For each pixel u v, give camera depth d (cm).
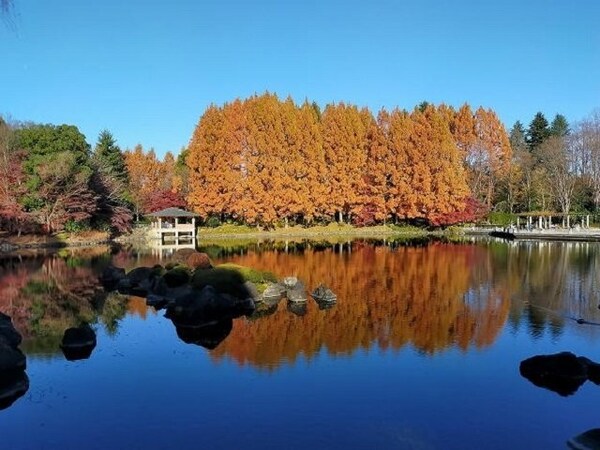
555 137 6431
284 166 5469
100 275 2584
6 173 4091
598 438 823
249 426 907
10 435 884
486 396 1027
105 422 927
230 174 5434
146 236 4978
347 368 1188
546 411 962
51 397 1038
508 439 861
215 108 5678
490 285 2259
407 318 1656
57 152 4406
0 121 4397
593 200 5891
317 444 843
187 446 841
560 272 2622
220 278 1864
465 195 5584
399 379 1119
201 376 1145
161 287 2000
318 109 7288
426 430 890
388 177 5691
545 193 6084
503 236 5109
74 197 4328
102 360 1259
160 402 1009
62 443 856
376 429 893
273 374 1153
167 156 7950
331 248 4047
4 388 1056
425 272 2664
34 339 1446
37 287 2258
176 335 1475
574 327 1535
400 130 5597
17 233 4150
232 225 5784
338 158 5647
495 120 6250
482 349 1323
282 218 5738
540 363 1141
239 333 1491
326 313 1733
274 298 1969
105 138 6103
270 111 5491
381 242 4609
